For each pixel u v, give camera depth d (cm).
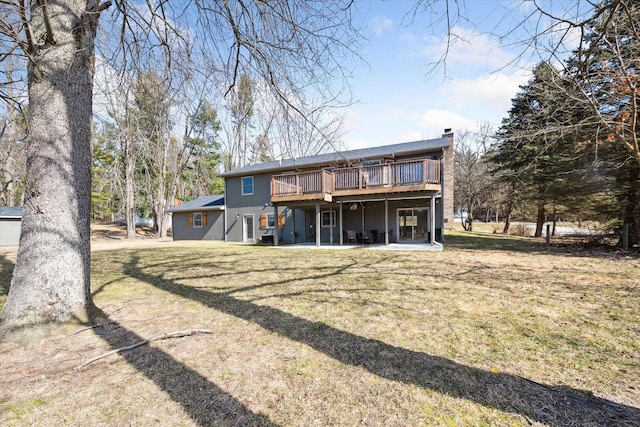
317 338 339
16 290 337
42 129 348
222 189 3378
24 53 324
